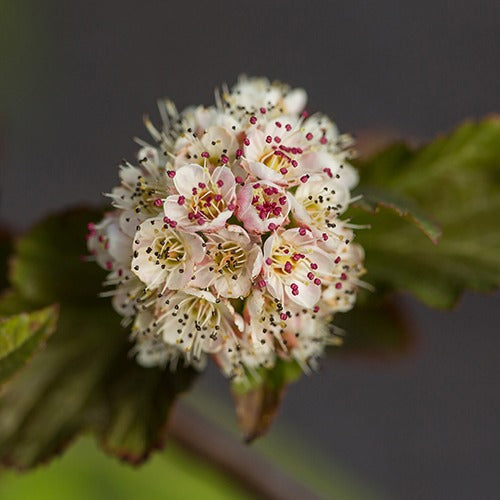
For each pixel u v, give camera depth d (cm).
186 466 47
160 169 42
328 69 73
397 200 43
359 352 45
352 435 66
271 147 42
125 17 72
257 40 73
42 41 69
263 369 43
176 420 45
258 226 41
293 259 41
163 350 43
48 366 44
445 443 68
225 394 57
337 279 42
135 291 42
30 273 44
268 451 53
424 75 73
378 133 46
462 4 74
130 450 44
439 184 45
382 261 44
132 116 70
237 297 41
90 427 44
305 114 42
